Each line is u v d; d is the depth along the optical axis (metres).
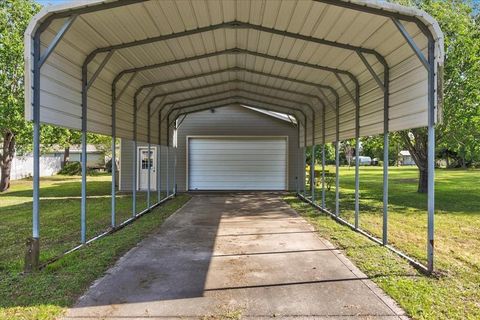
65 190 15.09
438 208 9.32
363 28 4.78
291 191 14.27
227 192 13.95
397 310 3.11
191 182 14.46
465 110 9.84
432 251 4.05
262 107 12.98
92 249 5.08
